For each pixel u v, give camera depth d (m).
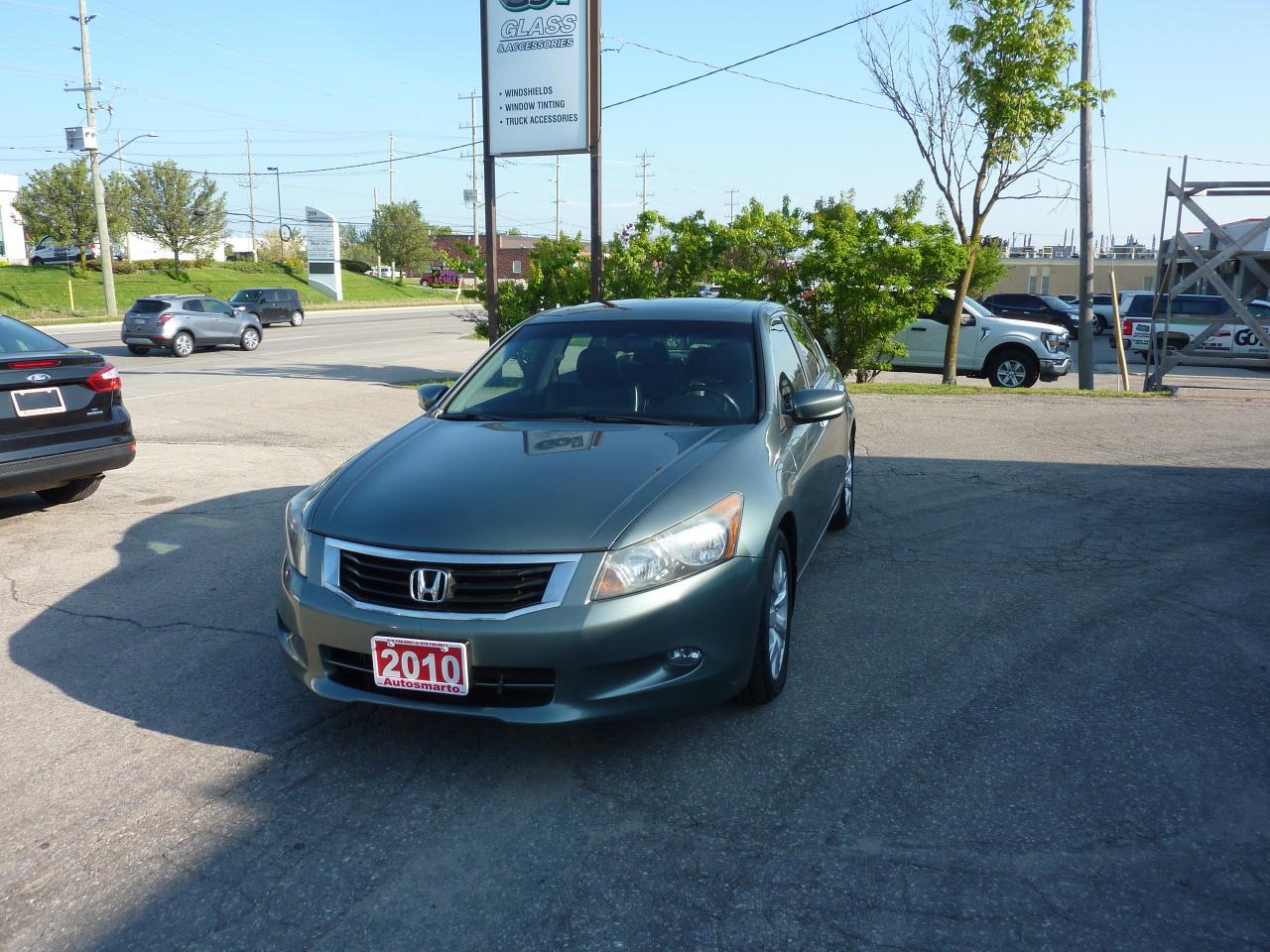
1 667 4.17
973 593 4.96
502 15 12.94
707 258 14.39
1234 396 13.61
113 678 4.04
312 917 2.50
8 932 2.46
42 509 7.10
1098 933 2.38
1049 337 15.19
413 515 3.25
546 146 13.24
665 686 3.11
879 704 3.68
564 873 2.67
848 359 14.15
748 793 3.05
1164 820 2.87
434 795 3.08
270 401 13.62
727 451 3.65
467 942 2.40
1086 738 3.39
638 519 3.16
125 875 2.69
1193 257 13.84
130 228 54.81
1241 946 2.33
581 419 4.14
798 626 4.50
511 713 3.02
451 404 4.52
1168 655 4.13
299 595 3.24
